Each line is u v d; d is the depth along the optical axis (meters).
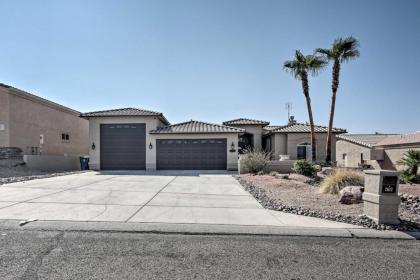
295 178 15.46
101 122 22.80
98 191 11.23
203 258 4.77
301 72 23.27
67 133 27.58
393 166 24.25
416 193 10.88
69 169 24.69
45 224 6.48
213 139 22.27
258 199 9.92
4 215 7.24
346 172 11.76
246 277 4.12
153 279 4.01
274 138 28.59
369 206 7.21
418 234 6.16
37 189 11.62
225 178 16.58
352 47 22.25
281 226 6.57
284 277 4.14
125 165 22.62
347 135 34.16
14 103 20.72
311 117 23.27
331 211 8.05
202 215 7.52
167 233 6.07
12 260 4.56
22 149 21.44
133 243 5.43
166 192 11.23
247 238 5.82
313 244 5.52
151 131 22.25
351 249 5.29
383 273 4.32
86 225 6.45
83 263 4.48
